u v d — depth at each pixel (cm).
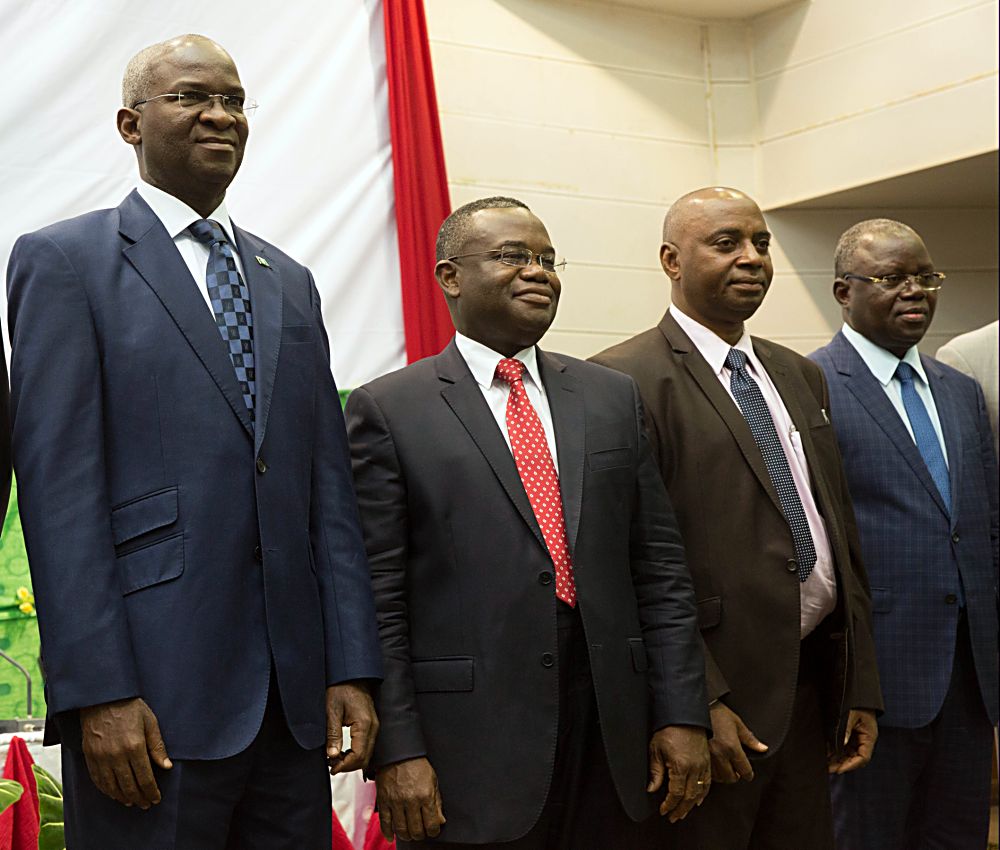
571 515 230
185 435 191
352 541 209
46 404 185
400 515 230
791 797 262
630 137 542
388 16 464
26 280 192
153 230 201
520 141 517
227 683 186
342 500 210
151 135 203
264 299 207
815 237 567
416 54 470
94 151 395
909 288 313
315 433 211
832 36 540
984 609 302
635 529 244
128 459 190
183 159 202
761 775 255
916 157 516
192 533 188
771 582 255
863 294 317
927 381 321
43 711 368
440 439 233
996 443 348
